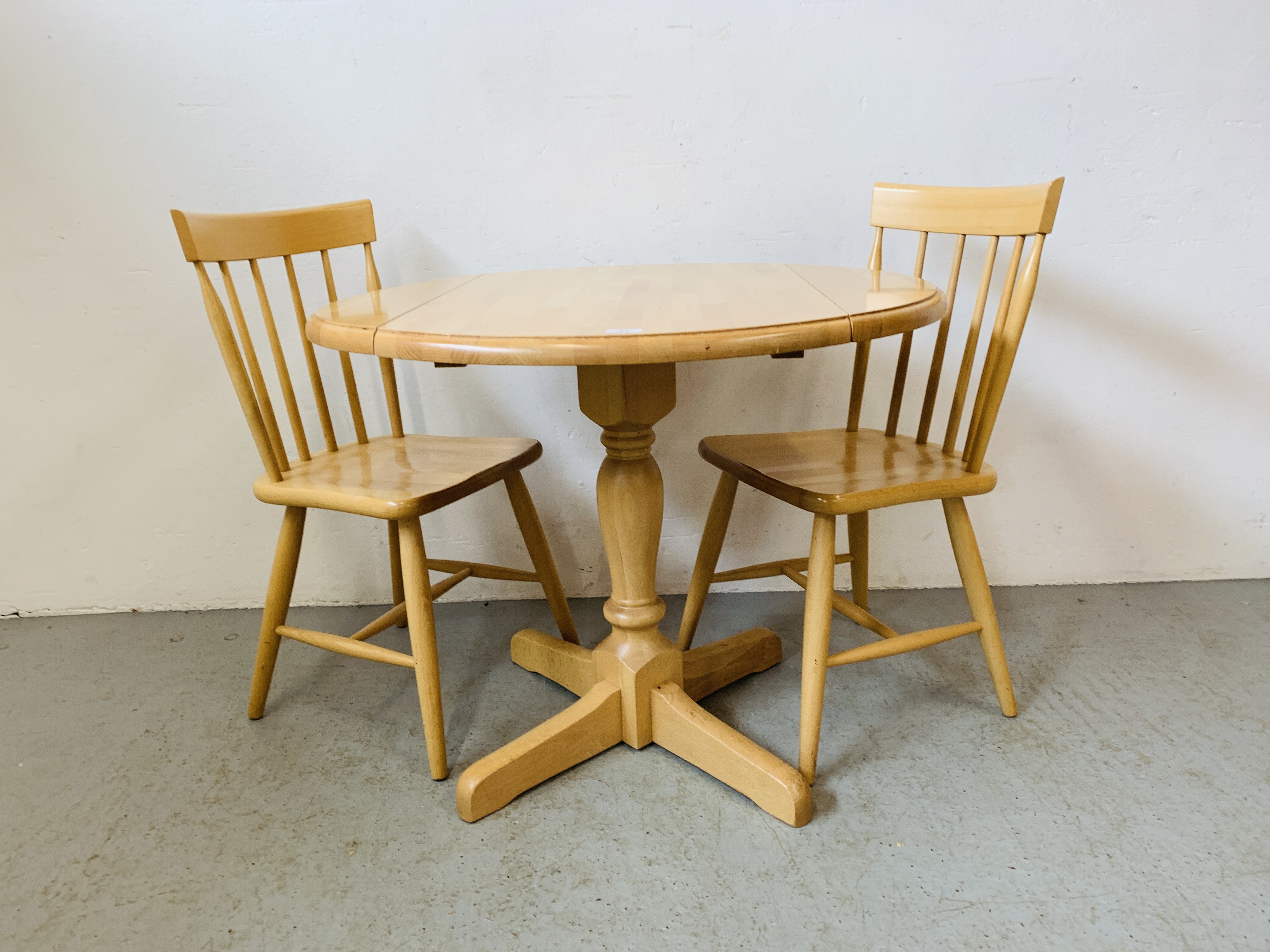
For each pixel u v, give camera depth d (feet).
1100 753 4.33
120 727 4.91
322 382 5.47
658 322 3.11
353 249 5.74
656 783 4.25
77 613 6.53
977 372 5.93
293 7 5.29
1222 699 4.78
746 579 5.82
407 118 5.50
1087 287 5.74
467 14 5.30
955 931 3.27
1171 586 6.26
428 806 4.12
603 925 3.36
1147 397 5.95
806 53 5.35
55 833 4.00
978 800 4.01
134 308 5.85
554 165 5.58
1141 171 5.50
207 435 6.13
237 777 4.40
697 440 6.11
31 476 6.19
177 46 5.35
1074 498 6.20
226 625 6.26
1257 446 6.02
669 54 5.36
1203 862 3.56
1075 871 3.54
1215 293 5.72
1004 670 4.59
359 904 3.51
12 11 5.25
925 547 6.33
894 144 5.51
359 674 5.43
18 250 5.70
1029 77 5.36
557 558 6.40
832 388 5.99
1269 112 5.36
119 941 3.35
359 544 6.38
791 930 3.30
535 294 4.09
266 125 5.51
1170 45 5.27
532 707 4.97
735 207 5.65
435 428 6.12
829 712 4.80
